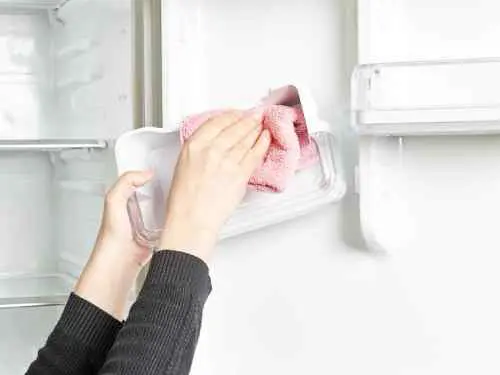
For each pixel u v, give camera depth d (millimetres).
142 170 1363
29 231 1858
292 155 1215
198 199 1045
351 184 1338
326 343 1370
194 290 998
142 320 979
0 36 1831
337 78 1343
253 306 1427
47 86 1860
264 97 1320
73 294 1172
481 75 1138
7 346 1808
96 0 1622
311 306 1381
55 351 1143
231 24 1433
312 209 1345
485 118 1116
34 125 1852
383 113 1163
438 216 1272
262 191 1260
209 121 1116
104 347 1157
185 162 1068
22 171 1855
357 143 1324
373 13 1245
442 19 1235
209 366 1458
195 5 1451
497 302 1241
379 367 1329
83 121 1718
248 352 1433
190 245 1023
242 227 1359
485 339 1252
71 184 1773
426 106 1143
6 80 1838
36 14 1847
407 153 1288
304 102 1234
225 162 1074
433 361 1289
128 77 1504
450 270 1269
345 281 1352
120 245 1200
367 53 1244
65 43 1809
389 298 1315
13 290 1662
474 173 1248
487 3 1208
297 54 1380
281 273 1405
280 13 1394
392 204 1293
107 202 1210
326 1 1353
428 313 1288
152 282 1000
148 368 959
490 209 1240
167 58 1426
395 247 1303
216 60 1446
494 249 1239
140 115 1498
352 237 1343
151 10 1489
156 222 1372
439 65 1140
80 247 1710
